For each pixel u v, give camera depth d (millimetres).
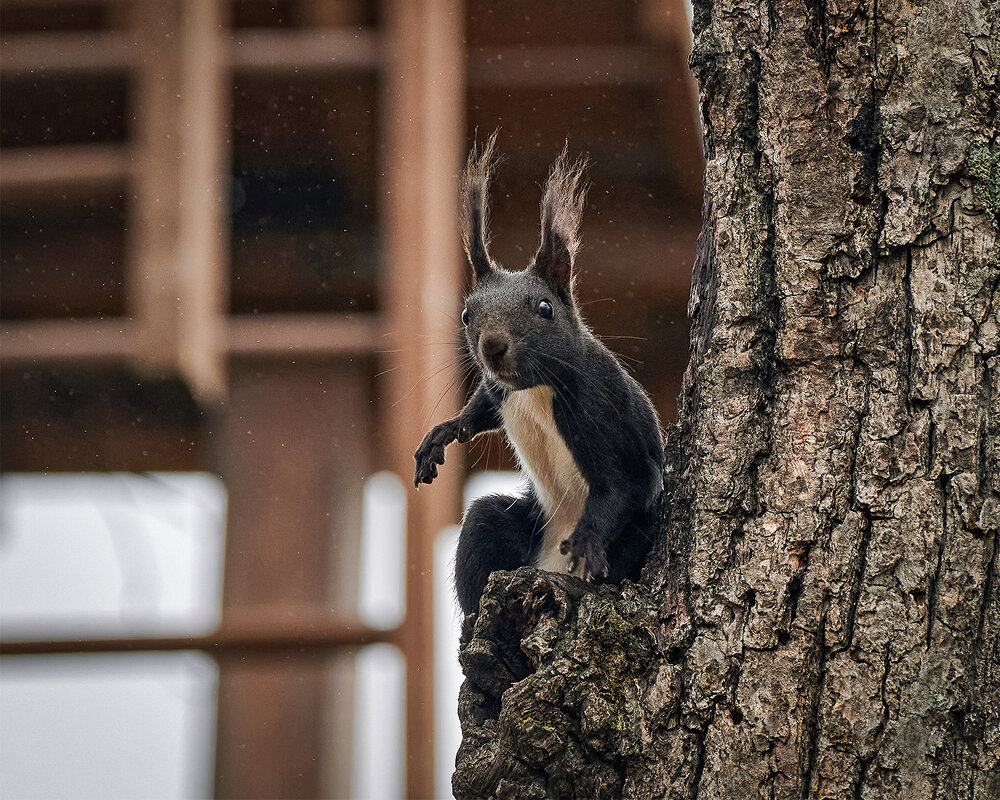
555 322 9570
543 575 7027
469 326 9742
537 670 6598
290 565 14750
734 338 6570
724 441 6453
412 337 12984
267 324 14453
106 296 16266
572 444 9328
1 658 13219
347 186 15914
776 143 6684
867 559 6008
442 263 13234
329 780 14570
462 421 10117
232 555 14844
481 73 14617
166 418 15945
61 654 13266
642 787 6125
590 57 14531
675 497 6770
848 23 6680
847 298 6391
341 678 15047
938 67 6461
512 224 15750
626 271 15562
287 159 15766
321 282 16109
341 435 15031
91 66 14133
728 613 6203
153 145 13672
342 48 14367
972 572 5848
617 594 6805
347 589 14938
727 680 6098
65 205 15117
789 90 6719
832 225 6480
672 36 13414
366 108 15000
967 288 6184
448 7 13852
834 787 5762
